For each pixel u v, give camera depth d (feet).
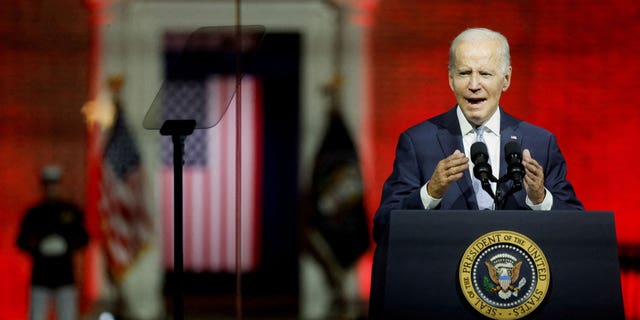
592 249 21.79
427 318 21.66
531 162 23.32
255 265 58.34
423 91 57.36
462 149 26.20
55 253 49.67
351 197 57.00
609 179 57.11
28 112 57.41
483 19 57.26
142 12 57.36
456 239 21.85
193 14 57.26
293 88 58.29
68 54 57.62
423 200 24.11
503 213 21.93
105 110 57.41
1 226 57.21
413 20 57.31
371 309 24.12
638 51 57.11
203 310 56.85
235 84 27.78
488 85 25.75
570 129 57.26
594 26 57.26
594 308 21.62
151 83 57.36
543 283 21.66
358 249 56.85
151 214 57.00
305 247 57.26
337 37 57.41
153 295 56.70
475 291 21.65
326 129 57.47
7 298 56.80
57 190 51.03
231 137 58.65
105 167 57.11
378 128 57.31
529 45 57.26
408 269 21.80
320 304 57.00
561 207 25.27
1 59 57.57
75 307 51.16
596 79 57.26
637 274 54.44
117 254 56.65
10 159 57.26
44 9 57.67
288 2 57.26
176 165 27.12
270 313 56.85
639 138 57.21
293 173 58.85
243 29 27.99
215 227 58.54
